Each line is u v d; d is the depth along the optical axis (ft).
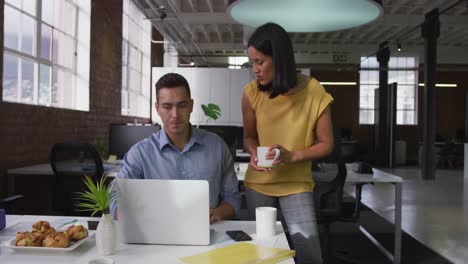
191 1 27.78
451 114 46.98
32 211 12.69
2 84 10.95
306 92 5.97
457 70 46.11
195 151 5.53
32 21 13.94
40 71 14.61
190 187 4.26
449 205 19.34
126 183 4.32
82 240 4.26
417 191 23.65
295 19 6.05
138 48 29.58
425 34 29.68
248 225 5.16
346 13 5.77
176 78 5.10
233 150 14.30
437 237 13.70
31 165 12.34
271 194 6.24
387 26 35.40
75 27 17.22
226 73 29.86
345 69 45.75
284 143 6.07
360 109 46.98
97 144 14.43
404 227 15.06
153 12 28.19
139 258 3.94
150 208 4.31
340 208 10.07
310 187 6.33
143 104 31.12
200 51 43.24
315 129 6.23
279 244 4.41
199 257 3.87
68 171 9.81
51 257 3.96
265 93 6.15
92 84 17.87
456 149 40.11
